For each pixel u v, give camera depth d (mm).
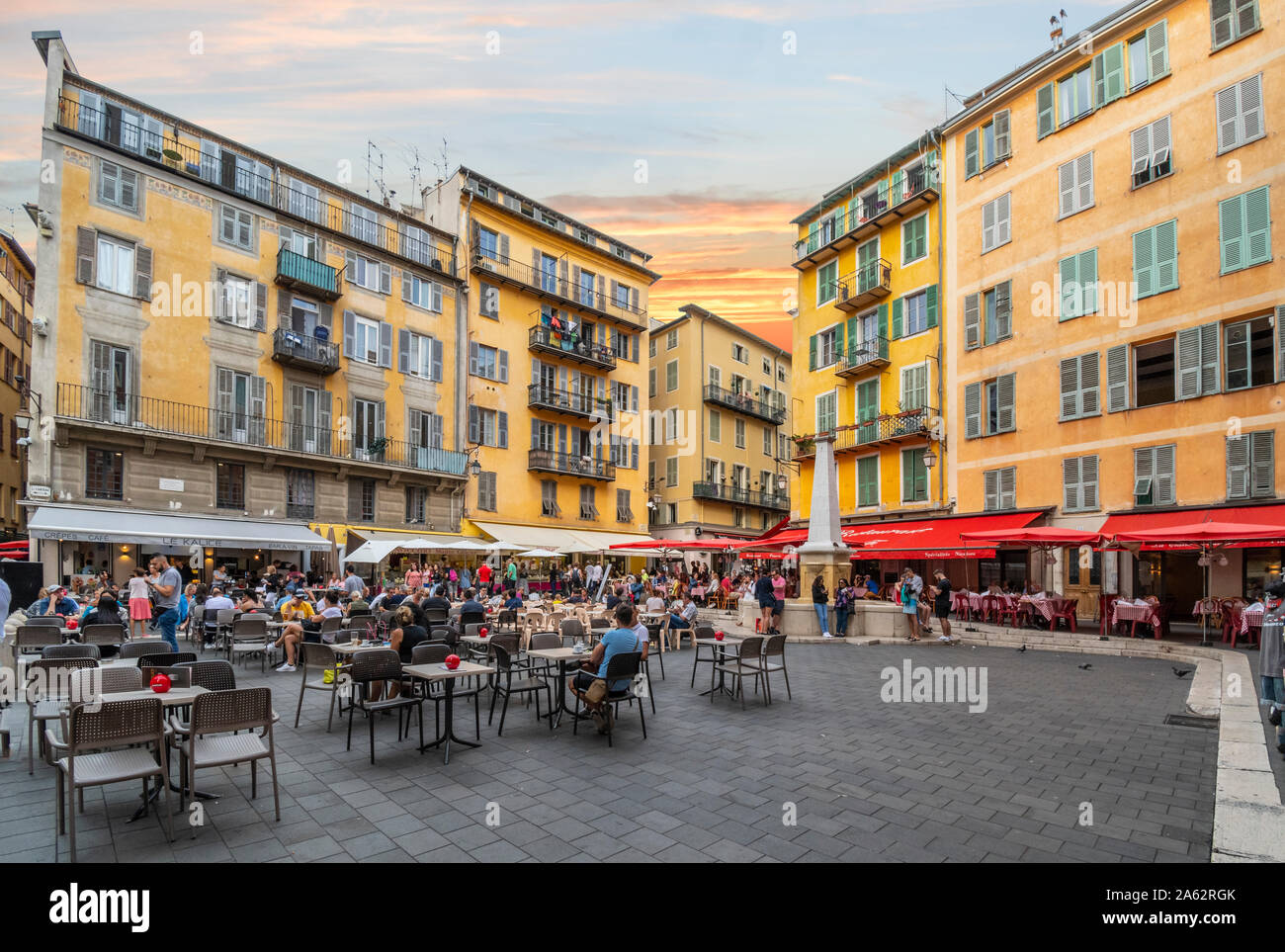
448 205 31375
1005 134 23359
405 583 22172
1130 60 20203
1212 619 17547
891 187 27609
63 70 19906
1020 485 21984
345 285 26141
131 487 20078
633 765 6422
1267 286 16953
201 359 22016
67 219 19594
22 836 4648
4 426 27594
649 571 36688
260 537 21094
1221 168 18000
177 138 22250
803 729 7875
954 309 24766
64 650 7039
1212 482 17578
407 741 7305
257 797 5492
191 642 14719
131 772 4586
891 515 26438
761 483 46656
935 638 16328
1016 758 6641
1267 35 17391
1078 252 20984
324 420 25094
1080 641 15273
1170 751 6879
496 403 31484
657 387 43875
